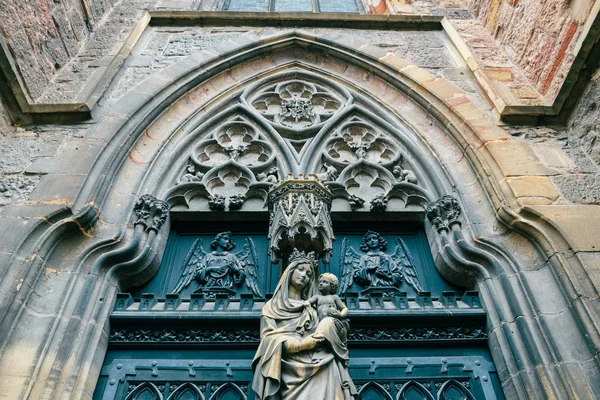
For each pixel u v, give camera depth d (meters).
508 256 4.13
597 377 3.29
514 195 4.42
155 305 4.12
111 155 4.78
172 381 3.73
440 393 3.70
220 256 4.61
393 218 4.98
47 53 5.70
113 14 7.37
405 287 4.46
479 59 6.39
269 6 9.10
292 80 6.43
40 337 3.49
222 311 4.08
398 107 5.87
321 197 4.20
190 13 7.07
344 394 3.03
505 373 3.64
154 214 4.57
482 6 7.30
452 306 4.14
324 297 3.47
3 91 4.97
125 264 4.15
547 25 5.63
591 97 4.96
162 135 5.34
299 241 3.96
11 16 4.96
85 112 5.13
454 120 5.38
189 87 5.82
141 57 6.38
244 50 6.39
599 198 4.42
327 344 3.17
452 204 4.64
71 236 4.12
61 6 6.05
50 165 4.64
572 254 3.87
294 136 5.67
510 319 3.83
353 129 5.79
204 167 5.23
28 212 4.12
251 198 5.05
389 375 3.81
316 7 9.09
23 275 3.64
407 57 6.54
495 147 4.94
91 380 3.56
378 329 4.07
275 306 3.48
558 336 3.55
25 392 3.19
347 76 6.38
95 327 3.76
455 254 4.31
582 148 5.04
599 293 3.57
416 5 7.99
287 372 3.08
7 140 4.93
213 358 3.88
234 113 5.87
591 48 4.83
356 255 4.72
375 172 5.29
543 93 5.68
